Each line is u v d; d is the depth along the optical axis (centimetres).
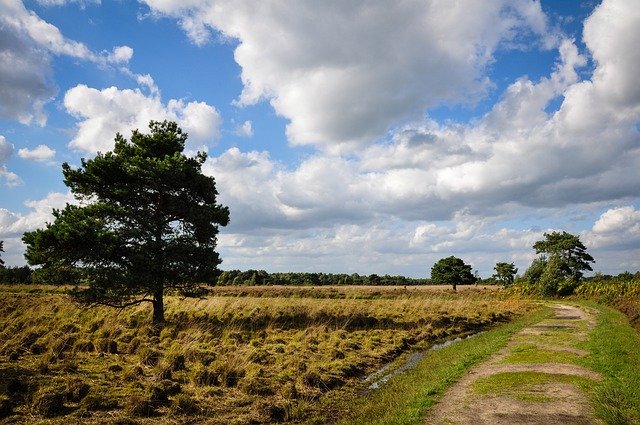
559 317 2858
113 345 1330
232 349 1406
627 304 3322
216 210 2122
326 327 2016
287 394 977
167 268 1898
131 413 829
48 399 815
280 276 11550
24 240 1777
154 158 1927
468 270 8344
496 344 1612
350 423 824
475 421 768
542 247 7775
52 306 2261
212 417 845
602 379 1041
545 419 768
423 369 1291
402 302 3431
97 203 1886
